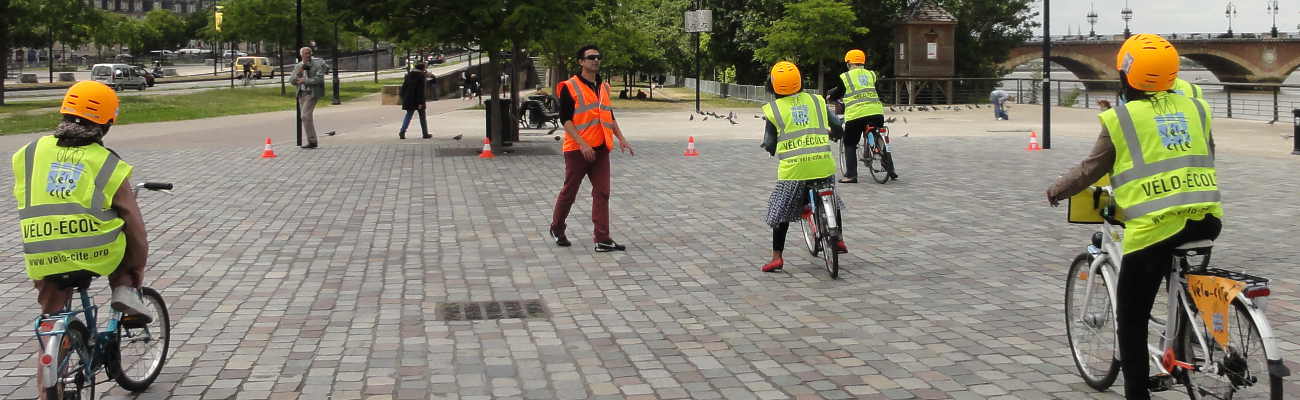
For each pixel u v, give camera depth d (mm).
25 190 4633
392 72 90562
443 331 6719
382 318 7066
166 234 10406
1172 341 4613
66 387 4570
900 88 45438
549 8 19719
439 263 9023
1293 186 13727
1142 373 4688
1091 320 5293
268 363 5973
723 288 8008
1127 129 4492
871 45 53438
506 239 10211
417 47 20906
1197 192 4414
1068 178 4715
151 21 123188
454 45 21609
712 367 5867
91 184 4637
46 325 4469
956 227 10797
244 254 9391
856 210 12062
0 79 39312
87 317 4824
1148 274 4559
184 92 53625
